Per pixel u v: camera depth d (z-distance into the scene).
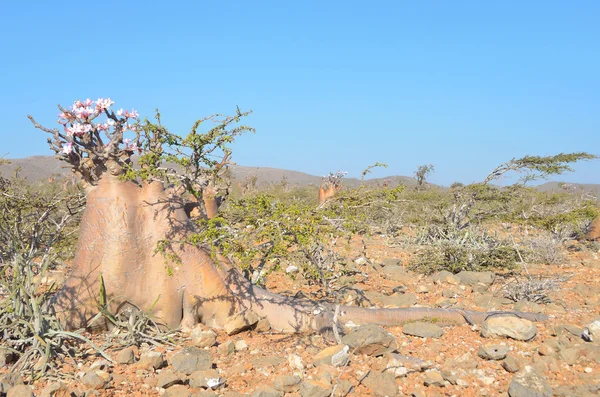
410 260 10.02
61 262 8.43
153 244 5.73
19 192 7.16
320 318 5.70
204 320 5.88
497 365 4.84
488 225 13.29
